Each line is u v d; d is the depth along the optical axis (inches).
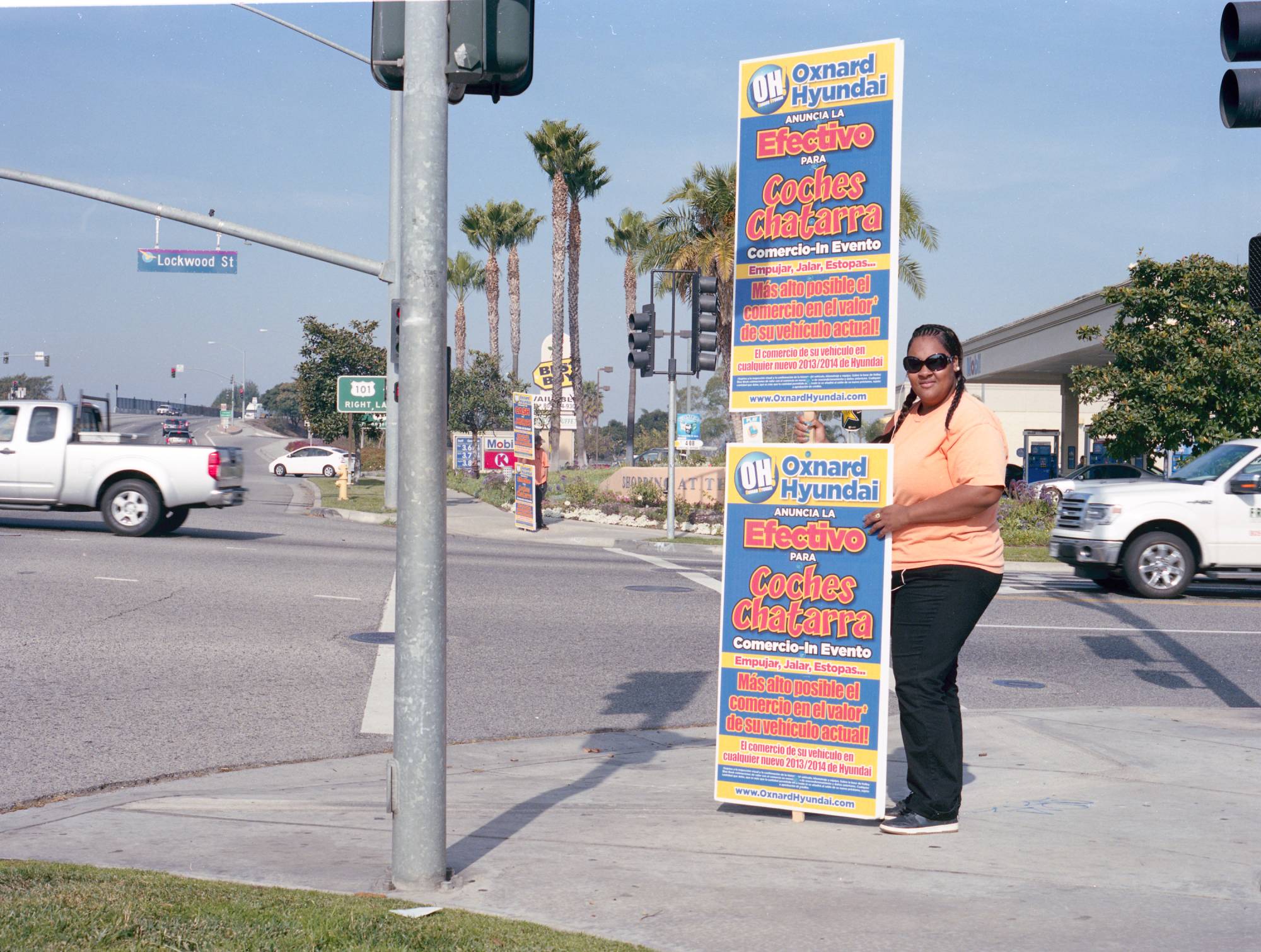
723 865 168.6
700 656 393.1
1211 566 570.3
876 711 192.7
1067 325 1371.8
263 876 160.7
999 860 171.9
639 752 262.7
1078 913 147.7
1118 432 1053.8
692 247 1504.7
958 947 135.5
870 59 197.9
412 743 155.9
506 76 160.4
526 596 529.7
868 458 193.5
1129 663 392.2
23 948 120.4
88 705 292.7
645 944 135.0
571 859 170.4
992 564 189.5
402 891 153.8
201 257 989.2
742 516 204.5
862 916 146.0
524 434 961.5
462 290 3006.9
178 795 217.0
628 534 940.0
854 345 199.6
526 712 308.0
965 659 397.1
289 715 291.6
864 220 198.4
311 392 2028.8
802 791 197.5
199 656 357.7
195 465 695.7
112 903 137.7
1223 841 182.2
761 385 208.1
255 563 586.9
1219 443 1001.5
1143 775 228.2
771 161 206.5
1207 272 1027.9
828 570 196.7
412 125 154.8
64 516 822.5
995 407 2087.8
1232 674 374.9
